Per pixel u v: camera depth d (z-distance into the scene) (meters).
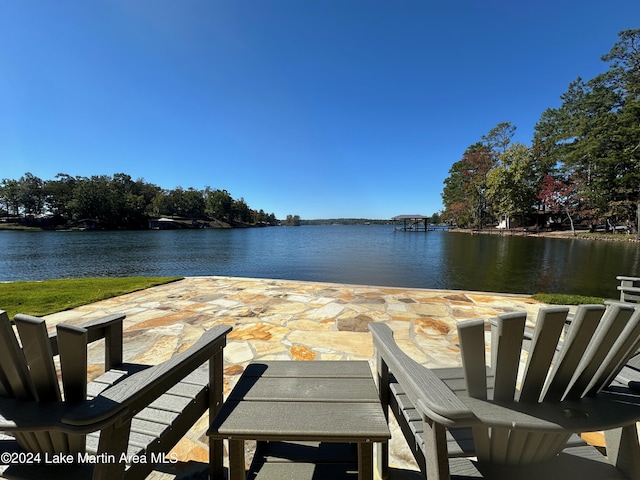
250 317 3.53
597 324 0.71
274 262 13.80
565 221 31.41
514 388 0.74
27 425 0.68
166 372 0.81
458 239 26.73
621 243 18.83
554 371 0.75
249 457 1.34
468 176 38.22
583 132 23.31
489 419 0.69
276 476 1.09
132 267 12.55
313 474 1.10
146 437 0.95
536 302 4.21
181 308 3.94
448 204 45.03
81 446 0.82
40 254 17.42
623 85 21.03
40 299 4.34
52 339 1.10
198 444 1.44
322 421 0.87
